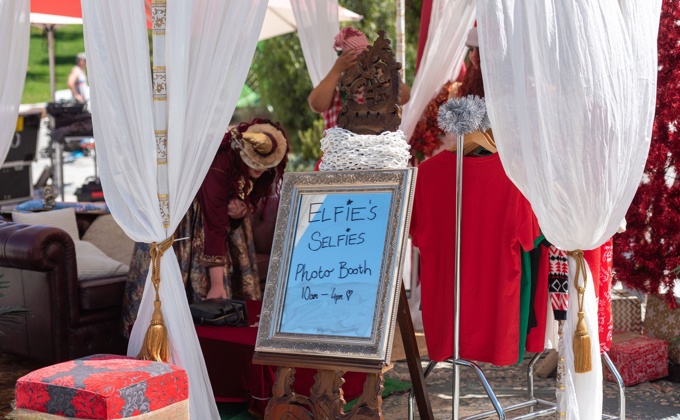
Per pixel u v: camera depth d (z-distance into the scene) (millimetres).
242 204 4727
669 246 5012
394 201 3486
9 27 4461
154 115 3590
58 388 3336
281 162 4719
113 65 3598
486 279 3717
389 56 3668
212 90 3611
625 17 3367
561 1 3215
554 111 3242
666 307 5125
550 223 3371
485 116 3629
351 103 3715
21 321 5090
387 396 4688
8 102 4551
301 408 3457
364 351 3316
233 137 4469
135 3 3504
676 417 4328
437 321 3883
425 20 5871
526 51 3242
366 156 3617
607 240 3613
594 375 3568
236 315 4477
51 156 10266
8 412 4406
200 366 3762
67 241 4922
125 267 5324
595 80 3219
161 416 3422
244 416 4336
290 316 3504
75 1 8117
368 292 3410
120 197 3670
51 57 10508
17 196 9633
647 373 4902
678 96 4902
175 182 3621
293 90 12844
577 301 3535
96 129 3662
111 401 3244
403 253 3443
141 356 3691
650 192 5031
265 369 4195
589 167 3271
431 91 5645
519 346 3729
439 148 5672
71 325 4957
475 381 4961
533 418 4246
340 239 3539
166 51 3555
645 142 3406
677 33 4895
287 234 3629
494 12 3260
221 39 3580
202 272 4652
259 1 3615
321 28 6211
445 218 3818
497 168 3652
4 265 5074
